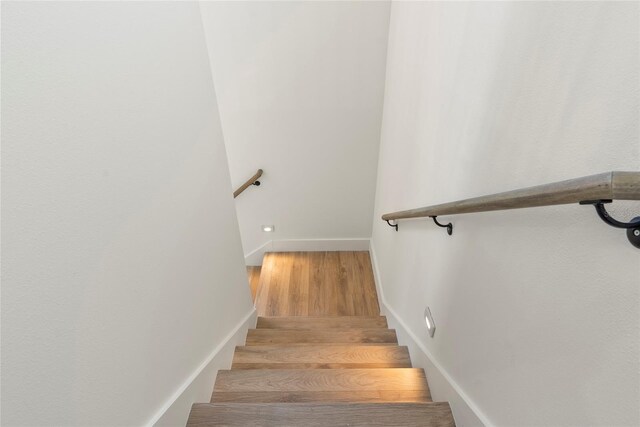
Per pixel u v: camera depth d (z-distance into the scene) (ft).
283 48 8.15
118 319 2.50
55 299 1.91
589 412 1.84
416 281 5.40
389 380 4.64
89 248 2.17
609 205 1.67
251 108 8.97
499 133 2.74
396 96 7.07
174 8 3.28
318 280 10.43
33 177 1.74
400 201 6.58
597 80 1.72
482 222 3.06
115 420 2.48
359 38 8.02
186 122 3.60
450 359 3.88
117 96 2.42
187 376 3.74
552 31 2.06
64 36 1.93
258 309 9.39
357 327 7.62
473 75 3.21
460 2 3.51
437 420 3.65
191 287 3.83
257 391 4.41
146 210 2.84
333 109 8.98
